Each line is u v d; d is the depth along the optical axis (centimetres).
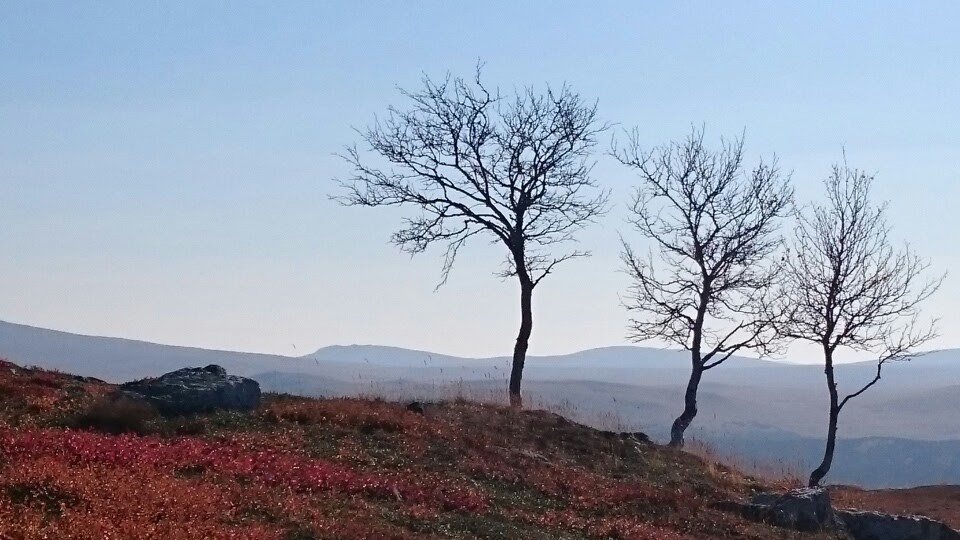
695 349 3597
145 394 2516
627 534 2086
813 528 2470
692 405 3566
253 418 2552
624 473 2744
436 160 3684
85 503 1535
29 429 2112
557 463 2683
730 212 3622
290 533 1582
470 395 3397
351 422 2627
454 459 2448
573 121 3669
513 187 3669
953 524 3005
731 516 2450
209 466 1953
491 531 1872
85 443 1934
